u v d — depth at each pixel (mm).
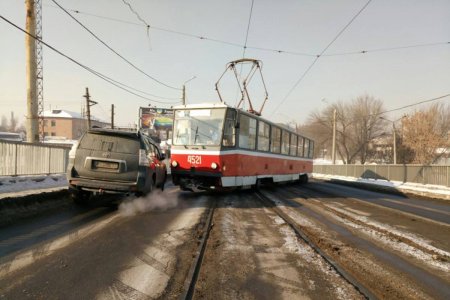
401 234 7922
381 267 5348
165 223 7945
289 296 4086
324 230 7914
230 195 14383
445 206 15070
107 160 9008
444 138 50969
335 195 17344
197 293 4090
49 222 7508
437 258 5957
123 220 8102
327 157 87375
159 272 4695
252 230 7633
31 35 12312
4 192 10023
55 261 4957
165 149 28906
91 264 4902
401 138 55250
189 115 13727
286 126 20156
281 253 5855
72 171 9000
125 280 4355
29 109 13867
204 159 13047
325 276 4805
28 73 13703
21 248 5508
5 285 4066
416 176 26406
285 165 19766
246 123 14492
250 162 14867
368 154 63281
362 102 61625
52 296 3814
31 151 14023
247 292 4168
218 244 6328
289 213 10258
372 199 16391
